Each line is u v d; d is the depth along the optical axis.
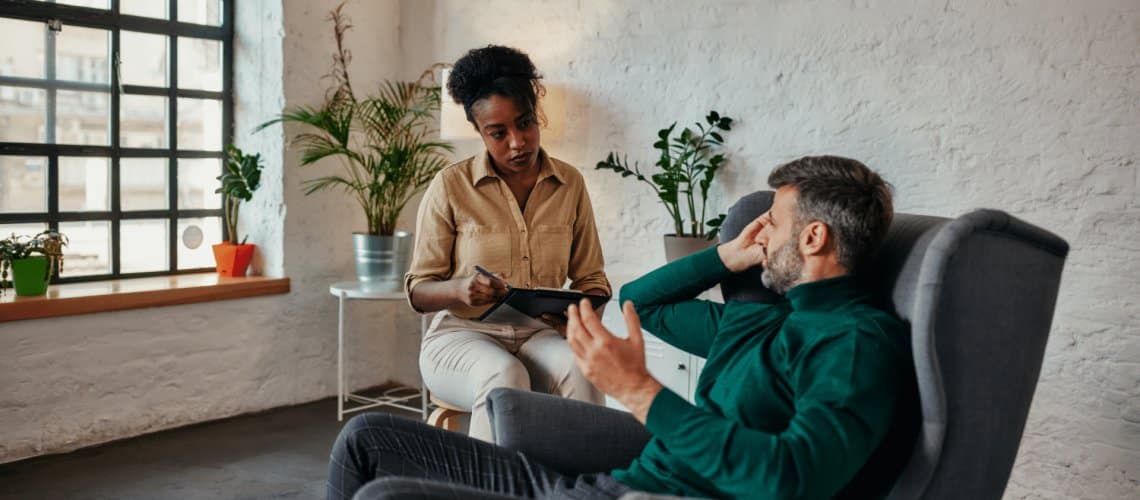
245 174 3.98
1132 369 2.64
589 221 2.84
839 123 3.16
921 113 2.98
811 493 1.37
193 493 3.10
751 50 3.35
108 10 3.82
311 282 4.25
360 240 3.91
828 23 3.16
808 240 1.65
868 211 1.61
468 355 2.46
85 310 3.49
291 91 4.08
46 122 3.70
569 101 3.87
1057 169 2.73
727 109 3.43
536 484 1.81
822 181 1.64
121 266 3.97
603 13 3.74
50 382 3.45
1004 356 1.52
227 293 3.91
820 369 1.49
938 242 1.47
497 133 2.60
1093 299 2.70
